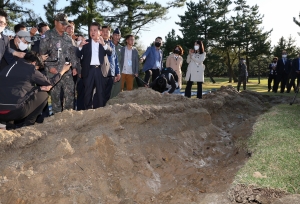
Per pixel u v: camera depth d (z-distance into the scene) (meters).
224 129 7.27
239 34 39.44
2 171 3.96
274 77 15.45
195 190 4.58
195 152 5.80
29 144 4.36
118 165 4.69
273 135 5.84
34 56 5.11
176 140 5.80
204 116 6.88
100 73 6.26
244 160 5.46
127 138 5.18
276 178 4.42
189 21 34.66
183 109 6.66
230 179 4.73
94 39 6.16
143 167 4.84
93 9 19.80
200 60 9.34
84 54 6.19
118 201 4.19
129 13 22.48
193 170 5.19
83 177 4.27
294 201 3.87
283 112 7.55
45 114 6.14
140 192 4.41
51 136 4.60
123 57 8.59
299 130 6.05
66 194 3.94
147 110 5.79
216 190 4.50
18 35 5.62
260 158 5.01
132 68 8.70
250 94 10.53
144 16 22.98
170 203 4.23
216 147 6.22
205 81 39.41
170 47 30.47
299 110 7.84
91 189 4.17
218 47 39.44
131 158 4.88
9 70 4.85
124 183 4.43
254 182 4.29
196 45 9.37
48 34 5.96
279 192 4.11
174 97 7.06
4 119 4.79
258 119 7.18
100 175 4.44
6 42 5.35
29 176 3.96
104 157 4.70
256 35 40.25
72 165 4.31
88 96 6.25
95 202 4.04
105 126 5.12
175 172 5.12
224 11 36.66
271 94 13.48
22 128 4.70
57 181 4.08
